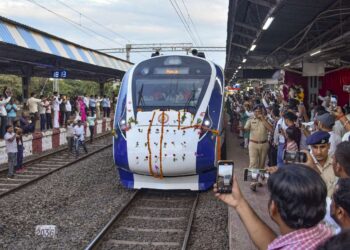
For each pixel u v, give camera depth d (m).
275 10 9.52
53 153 16.30
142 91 10.62
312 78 19.20
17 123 13.39
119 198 9.98
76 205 9.46
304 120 11.85
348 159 3.39
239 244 6.27
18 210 9.10
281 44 19.34
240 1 12.00
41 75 24.48
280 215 2.30
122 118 10.27
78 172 13.09
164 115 9.99
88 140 20.84
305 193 2.22
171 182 9.95
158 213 8.94
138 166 9.69
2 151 14.44
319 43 17.20
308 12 11.91
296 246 2.21
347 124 5.93
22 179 12.25
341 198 2.49
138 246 7.09
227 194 2.92
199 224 8.20
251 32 17.92
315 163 4.61
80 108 22.25
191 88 10.51
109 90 49.91
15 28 15.32
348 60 17.73
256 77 23.66
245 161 12.88
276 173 2.37
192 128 9.80
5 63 19.55
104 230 7.46
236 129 20.98
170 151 9.51
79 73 27.80
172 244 7.20
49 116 21.28
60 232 7.71
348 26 14.24
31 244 7.12
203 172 9.98
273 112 11.34
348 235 1.65
